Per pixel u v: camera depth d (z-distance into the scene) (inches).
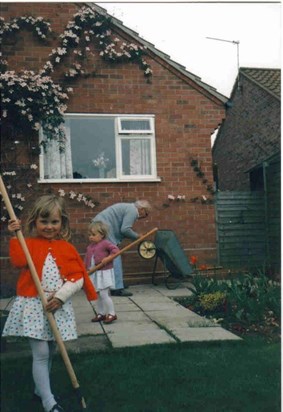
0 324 136.0
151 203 273.7
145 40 279.0
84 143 276.1
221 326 165.6
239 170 340.8
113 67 277.6
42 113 263.1
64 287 99.7
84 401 98.7
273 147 307.4
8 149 259.6
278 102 306.3
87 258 172.9
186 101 284.0
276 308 172.2
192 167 280.7
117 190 271.4
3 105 257.6
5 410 98.7
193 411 98.0
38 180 262.1
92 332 153.3
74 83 273.9
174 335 145.5
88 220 265.6
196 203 276.8
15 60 266.1
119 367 118.5
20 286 102.7
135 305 197.2
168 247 242.1
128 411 96.7
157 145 278.8
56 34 272.4
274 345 137.3
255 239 263.3
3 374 116.8
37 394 102.7
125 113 277.9
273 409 99.3
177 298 215.3
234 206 273.1
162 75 282.4
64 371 116.9
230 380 111.5
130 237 207.9
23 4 267.3
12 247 103.4
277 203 266.7
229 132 349.7
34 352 99.8
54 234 107.3
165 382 111.0
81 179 267.6
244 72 331.6
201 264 267.0
